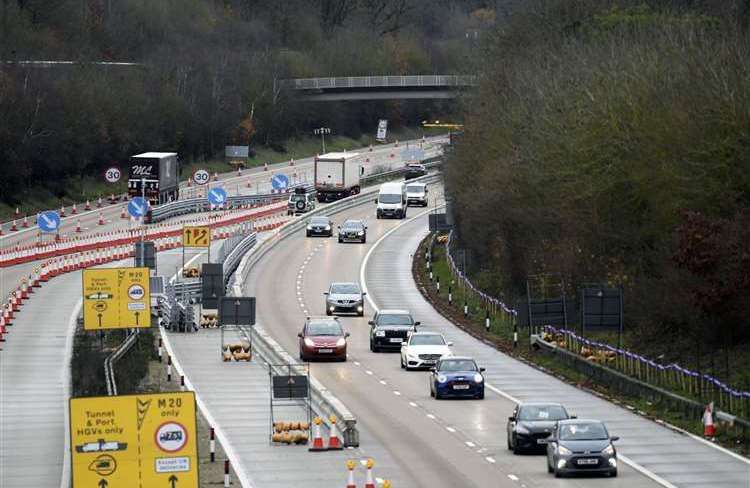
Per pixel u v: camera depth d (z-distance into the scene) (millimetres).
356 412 150625
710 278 162250
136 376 174750
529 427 125938
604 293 180000
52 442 142875
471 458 124938
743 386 157000
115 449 87125
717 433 135875
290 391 137125
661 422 142750
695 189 183250
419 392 165250
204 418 148250
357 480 115875
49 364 188625
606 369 168125
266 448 131625
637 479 114750
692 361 174000
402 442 133250
